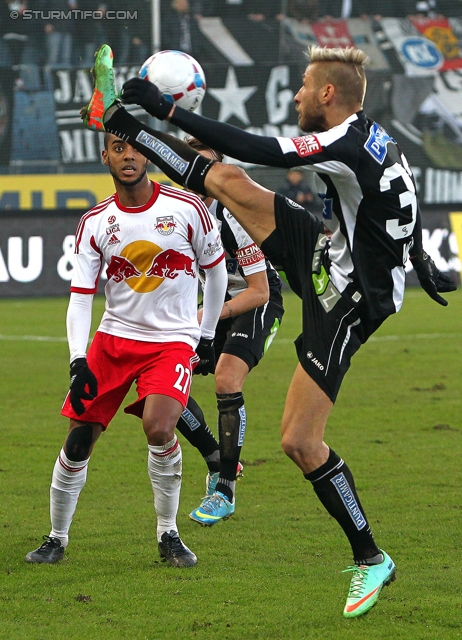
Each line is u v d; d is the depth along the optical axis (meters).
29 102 75.00
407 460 22.61
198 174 13.54
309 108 13.28
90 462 22.70
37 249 65.12
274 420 27.97
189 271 15.80
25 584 14.14
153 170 69.94
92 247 15.58
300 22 83.19
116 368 15.69
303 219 14.04
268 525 17.55
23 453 23.47
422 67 83.25
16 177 72.56
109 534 16.91
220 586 14.09
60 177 72.88
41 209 65.00
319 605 13.31
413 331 49.25
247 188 13.80
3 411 29.14
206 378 37.03
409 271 73.31
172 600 13.46
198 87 14.98
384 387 33.25
